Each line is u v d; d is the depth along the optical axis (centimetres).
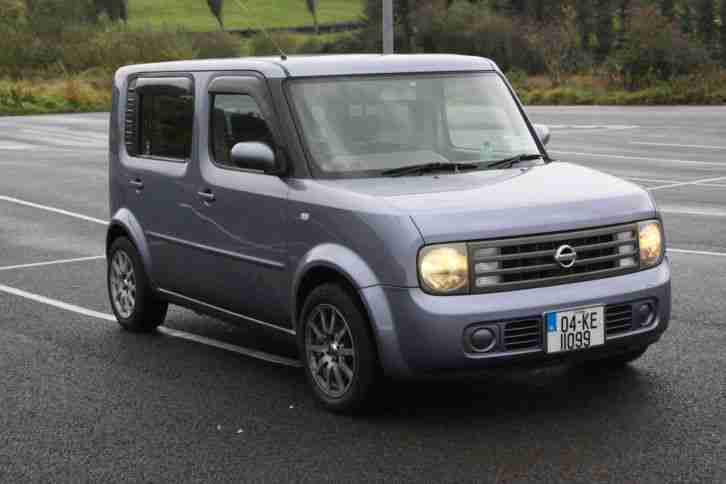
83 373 811
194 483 581
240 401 730
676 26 5028
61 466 613
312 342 712
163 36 6600
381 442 635
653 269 691
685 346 831
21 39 6412
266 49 7338
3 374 813
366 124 743
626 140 2752
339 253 673
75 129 3666
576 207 666
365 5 8188
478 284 639
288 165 730
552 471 578
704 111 3862
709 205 1620
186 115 845
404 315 637
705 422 651
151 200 888
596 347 662
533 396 714
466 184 696
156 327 956
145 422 689
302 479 580
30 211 1752
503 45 7269
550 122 3472
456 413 684
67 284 1168
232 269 786
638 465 582
